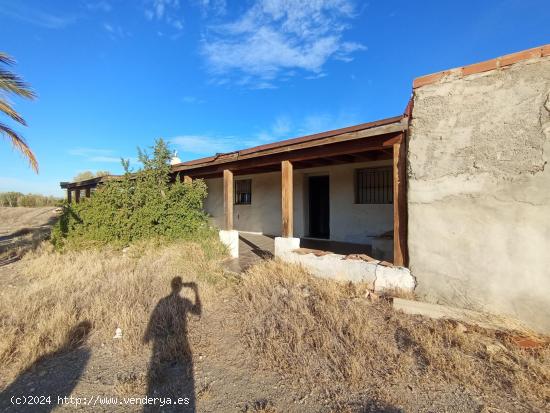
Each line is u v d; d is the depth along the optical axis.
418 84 4.46
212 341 3.81
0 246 12.22
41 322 4.14
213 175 9.94
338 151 5.84
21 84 7.12
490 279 3.87
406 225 4.88
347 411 2.52
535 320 3.58
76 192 14.86
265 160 7.30
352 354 3.24
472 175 3.99
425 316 4.05
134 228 8.88
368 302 4.56
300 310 4.26
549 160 3.47
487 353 3.17
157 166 9.51
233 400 2.76
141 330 4.02
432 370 2.98
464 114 4.05
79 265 7.31
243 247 9.42
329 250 7.97
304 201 10.66
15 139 7.50
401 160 4.92
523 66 3.63
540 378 2.76
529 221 3.61
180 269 6.57
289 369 3.13
